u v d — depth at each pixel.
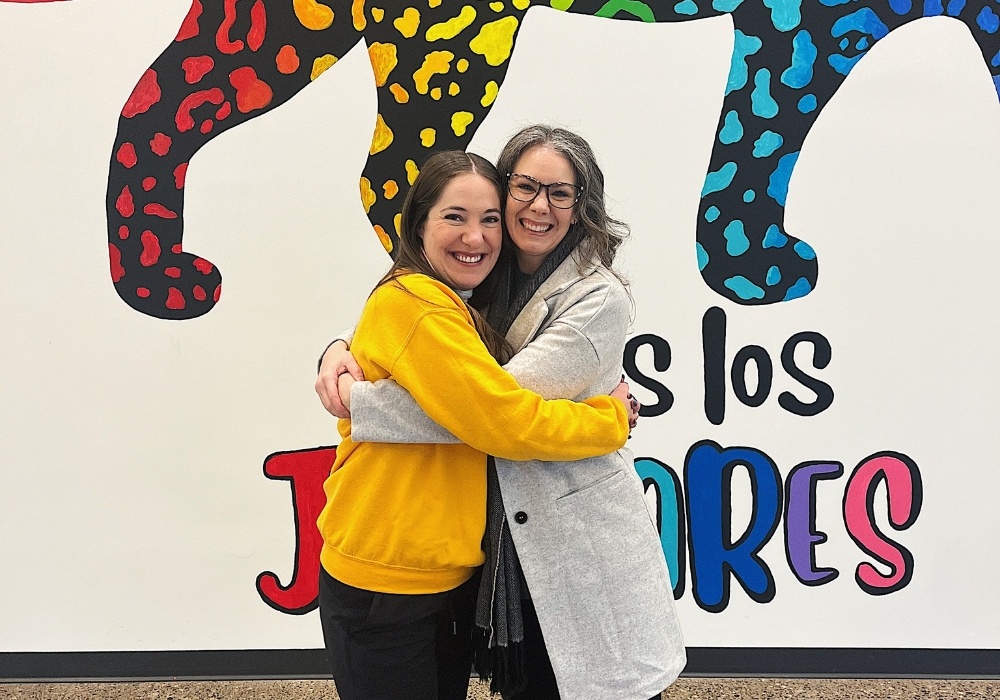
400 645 1.33
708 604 2.28
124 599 2.29
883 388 2.23
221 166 2.20
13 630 2.29
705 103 2.18
